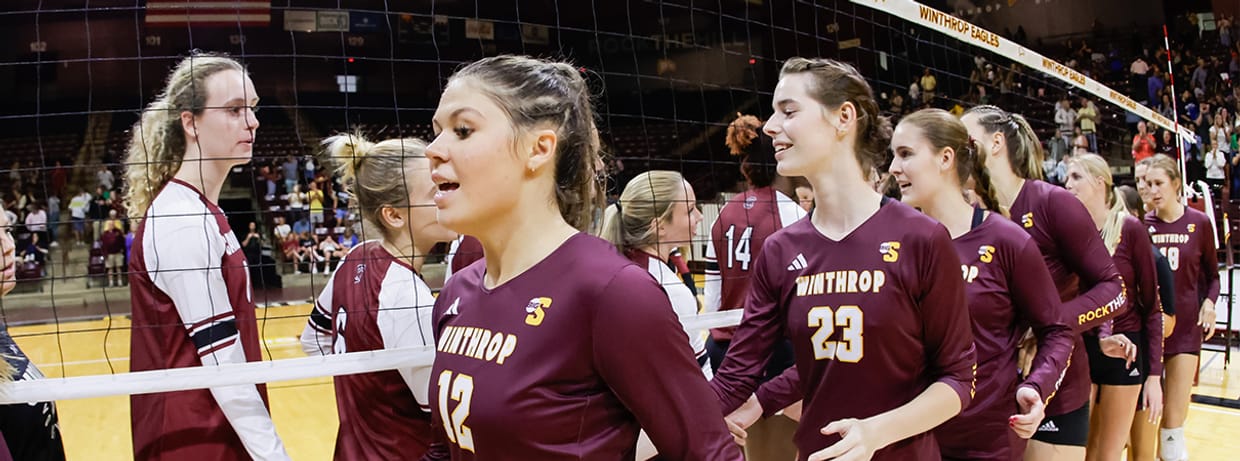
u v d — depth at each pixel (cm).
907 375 163
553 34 1377
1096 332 280
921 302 159
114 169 1309
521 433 97
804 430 178
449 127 101
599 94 153
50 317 1066
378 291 181
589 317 97
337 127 1391
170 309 170
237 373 160
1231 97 1216
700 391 100
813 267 172
